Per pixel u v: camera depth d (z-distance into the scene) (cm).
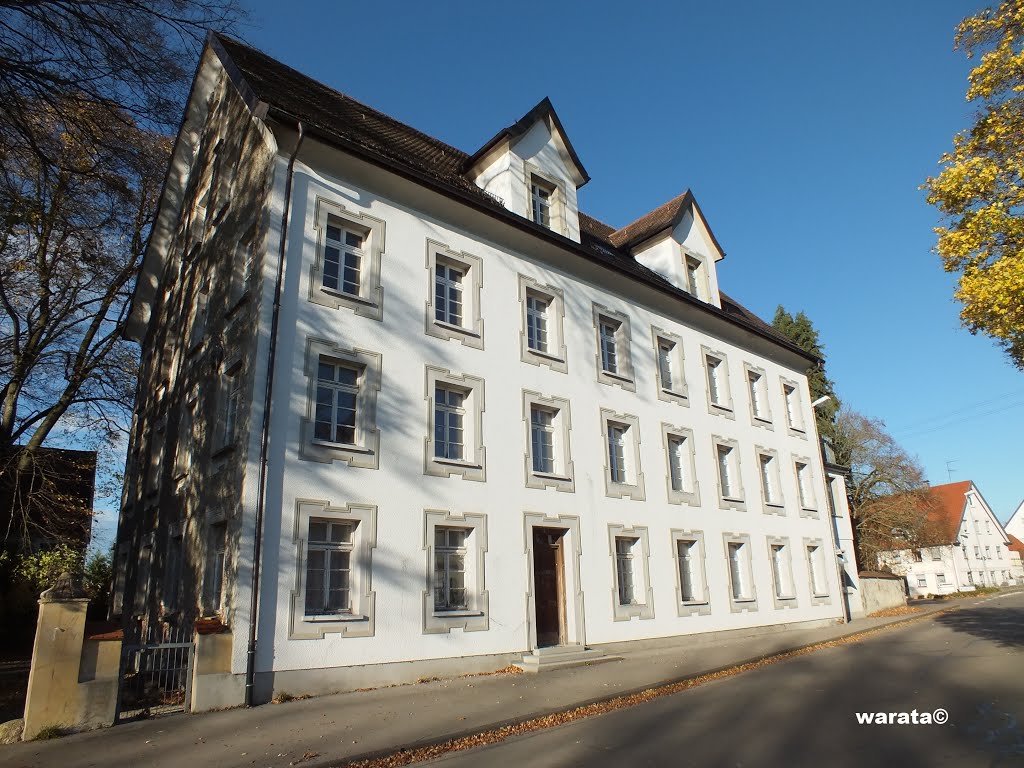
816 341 5153
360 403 1328
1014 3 1154
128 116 1219
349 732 866
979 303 1149
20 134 1206
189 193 2006
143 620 1677
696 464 2111
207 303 1612
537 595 1555
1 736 867
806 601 2409
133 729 908
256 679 1069
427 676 1270
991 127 1195
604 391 1864
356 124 1670
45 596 926
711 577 2025
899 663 1434
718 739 816
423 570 1317
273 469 1170
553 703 1030
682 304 2227
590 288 1933
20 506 1941
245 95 1358
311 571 1193
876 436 4888
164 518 1614
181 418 1600
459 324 1588
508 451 1557
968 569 6519
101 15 1074
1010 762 695
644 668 1372
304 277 1302
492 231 1678
